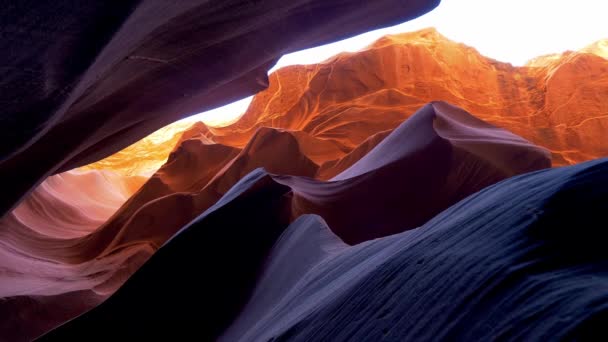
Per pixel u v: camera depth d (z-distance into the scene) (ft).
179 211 77.51
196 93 32.53
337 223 42.57
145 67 23.21
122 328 21.42
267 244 23.76
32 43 9.01
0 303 46.37
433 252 6.45
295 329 9.61
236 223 23.53
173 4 12.67
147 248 71.87
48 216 94.07
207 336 19.93
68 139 27.43
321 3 34.68
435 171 44.19
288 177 45.93
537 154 47.24
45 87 11.52
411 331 5.19
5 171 26.68
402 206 43.91
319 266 14.38
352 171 55.62
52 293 52.03
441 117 50.85
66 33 9.41
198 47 24.88
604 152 100.73
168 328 21.17
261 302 17.93
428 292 5.50
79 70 11.71
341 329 7.34
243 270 22.63
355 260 12.01
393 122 103.45
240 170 81.51
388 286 6.99
